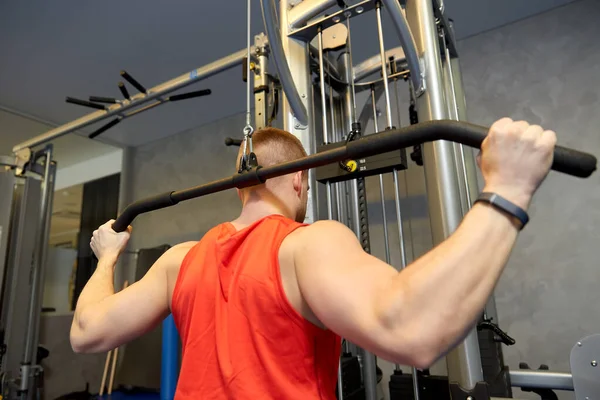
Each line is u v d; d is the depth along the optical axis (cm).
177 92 278
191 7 198
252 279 60
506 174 45
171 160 347
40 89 267
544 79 212
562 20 211
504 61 224
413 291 43
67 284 341
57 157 384
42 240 249
